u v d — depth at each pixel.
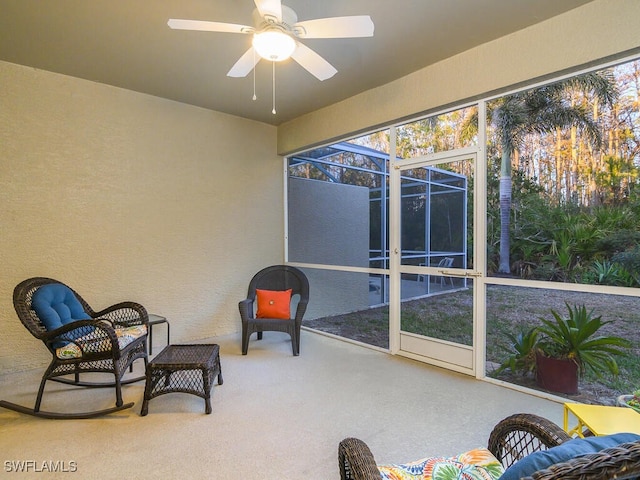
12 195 3.22
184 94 3.94
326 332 4.67
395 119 3.63
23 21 2.55
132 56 3.08
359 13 2.48
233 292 4.68
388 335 3.94
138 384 3.01
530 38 2.66
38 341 3.36
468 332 3.23
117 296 3.78
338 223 4.54
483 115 3.10
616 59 2.38
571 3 2.39
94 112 3.62
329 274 4.64
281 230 5.19
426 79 3.33
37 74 3.32
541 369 2.79
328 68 2.40
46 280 2.98
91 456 2.00
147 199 3.97
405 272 3.75
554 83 2.71
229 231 4.64
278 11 1.88
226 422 2.38
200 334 4.38
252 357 3.71
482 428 2.30
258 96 4.01
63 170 3.46
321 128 4.41
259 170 4.93
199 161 4.36
